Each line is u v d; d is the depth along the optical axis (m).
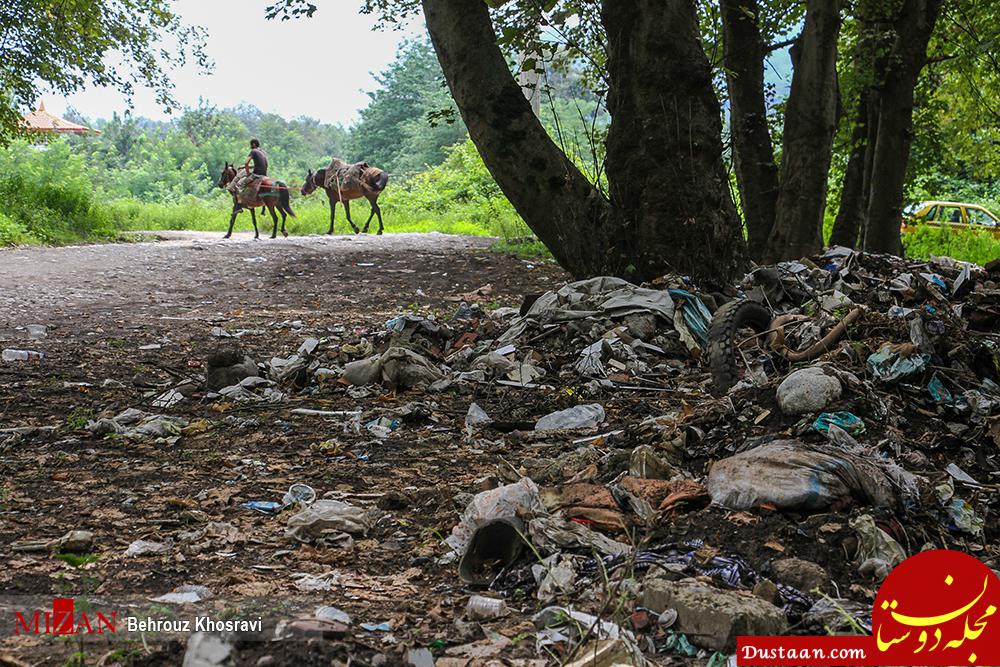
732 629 3.23
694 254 10.30
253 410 7.19
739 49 14.01
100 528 4.49
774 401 5.26
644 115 10.48
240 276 15.88
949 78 21.36
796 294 9.05
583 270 10.77
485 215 30.77
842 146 17.61
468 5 10.83
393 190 37.62
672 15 10.47
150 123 90.12
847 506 4.11
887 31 14.20
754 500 4.18
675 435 5.09
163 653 3.11
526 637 3.32
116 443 6.15
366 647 3.16
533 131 10.82
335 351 9.29
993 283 8.47
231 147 58.97
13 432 6.29
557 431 6.47
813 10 12.55
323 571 4.00
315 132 102.44
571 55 11.49
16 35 19.62
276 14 11.64
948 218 25.31
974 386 5.86
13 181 22.45
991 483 4.82
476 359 8.55
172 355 9.57
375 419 6.85
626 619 3.41
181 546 4.24
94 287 14.01
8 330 10.43
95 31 20.08
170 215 30.12
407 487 5.21
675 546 3.98
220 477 5.41
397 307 13.06
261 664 3.00
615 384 7.92
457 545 4.22
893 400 5.45
